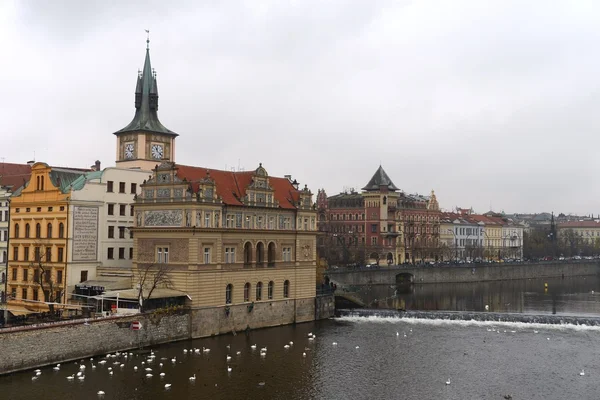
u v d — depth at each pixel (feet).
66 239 388.37
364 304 525.34
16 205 418.92
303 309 431.84
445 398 265.75
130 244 422.41
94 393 257.75
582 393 273.33
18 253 415.44
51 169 413.18
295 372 300.81
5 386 261.65
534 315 442.50
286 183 453.17
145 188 376.68
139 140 476.95
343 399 263.08
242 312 385.50
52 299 359.66
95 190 403.34
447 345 363.97
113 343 315.78
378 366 314.76
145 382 274.98
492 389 278.46
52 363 290.15
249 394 265.75
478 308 538.06
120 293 343.67
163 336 340.39
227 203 376.27
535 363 323.57
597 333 402.72
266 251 404.98
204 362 311.27
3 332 272.51
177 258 358.43
